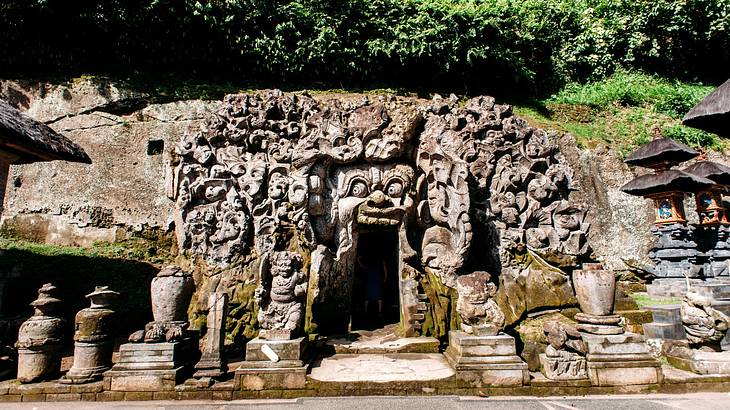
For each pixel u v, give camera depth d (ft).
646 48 51.19
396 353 22.09
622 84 46.11
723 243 30.25
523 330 23.88
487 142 29.55
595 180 35.01
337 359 21.09
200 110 34.73
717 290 24.47
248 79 40.52
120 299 27.53
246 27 39.42
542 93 48.08
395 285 31.17
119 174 32.96
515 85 45.65
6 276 26.37
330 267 24.68
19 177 33.42
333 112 27.09
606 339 18.03
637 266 32.65
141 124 33.96
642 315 23.41
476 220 27.58
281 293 20.06
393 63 41.98
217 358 18.62
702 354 18.72
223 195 26.73
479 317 19.30
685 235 28.43
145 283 29.04
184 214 26.61
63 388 17.47
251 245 25.93
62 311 26.86
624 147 38.81
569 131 37.99
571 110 42.50
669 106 43.78
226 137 27.37
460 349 18.40
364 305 30.07
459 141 26.48
